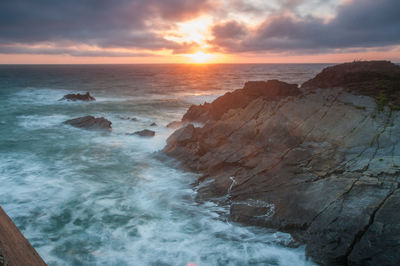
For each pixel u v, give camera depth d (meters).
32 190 13.01
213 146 15.50
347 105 14.12
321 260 8.12
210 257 8.78
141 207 11.75
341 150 11.52
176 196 12.68
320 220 8.98
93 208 11.59
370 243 7.59
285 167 11.87
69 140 21.39
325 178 10.47
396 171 9.17
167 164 16.19
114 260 8.60
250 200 11.21
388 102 13.70
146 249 9.13
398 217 7.74
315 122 13.62
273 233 9.66
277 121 14.67
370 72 20.20
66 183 13.90
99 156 17.97
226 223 10.52
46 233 9.86
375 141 11.32
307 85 24.27
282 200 10.56
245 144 14.40
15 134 22.83
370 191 8.88
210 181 13.30
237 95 23.44
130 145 20.14
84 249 9.08
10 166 16.03
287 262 8.50
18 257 2.68
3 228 2.96
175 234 9.94
